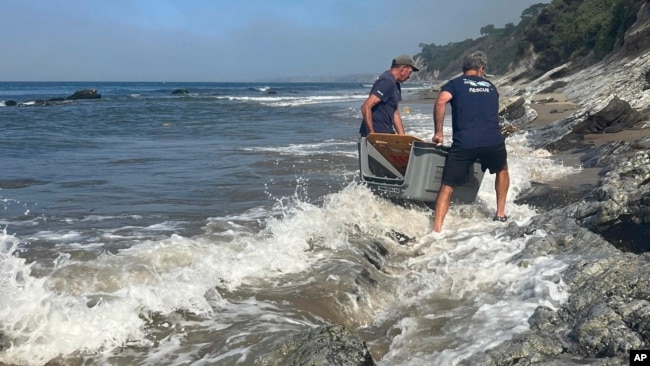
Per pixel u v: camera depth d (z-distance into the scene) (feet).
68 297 13.70
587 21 165.58
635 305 11.96
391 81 24.75
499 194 22.50
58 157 41.91
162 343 12.55
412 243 20.92
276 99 176.45
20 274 14.66
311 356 10.87
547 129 45.47
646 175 18.06
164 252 17.35
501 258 17.62
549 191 25.31
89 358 11.87
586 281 13.98
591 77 96.68
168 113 101.71
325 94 238.27
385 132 25.03
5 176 33.32
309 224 19.97
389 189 22.80
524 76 197.06
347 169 35.53
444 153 22.21
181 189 29.48
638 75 64.90
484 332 12.89
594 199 18.80
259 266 16.79
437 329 13.60
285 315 14.08
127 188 29.76
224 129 67.36
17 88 365.40
